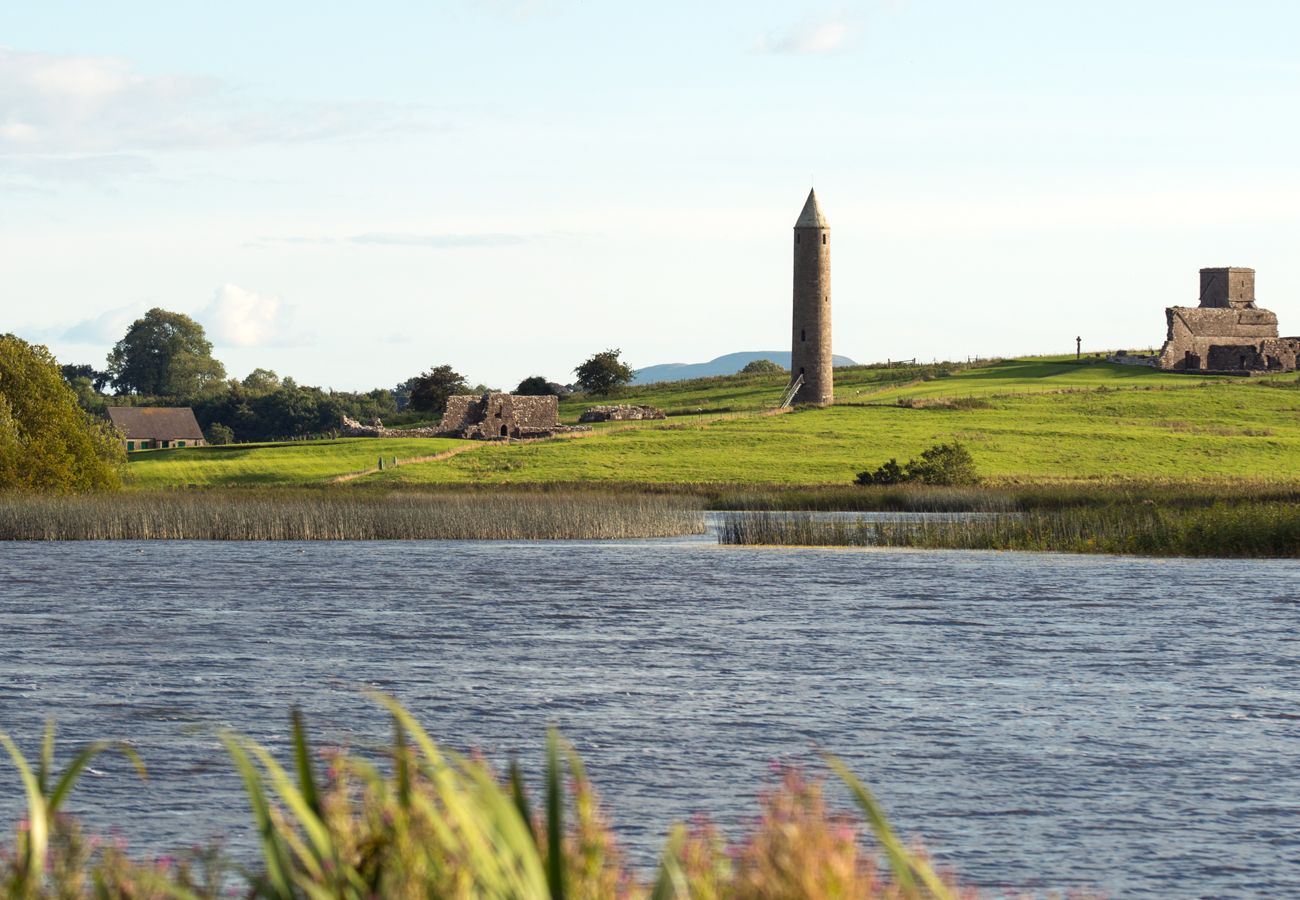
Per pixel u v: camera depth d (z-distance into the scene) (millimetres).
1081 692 85000
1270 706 80438
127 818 57438
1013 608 127000
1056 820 57781
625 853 52094
